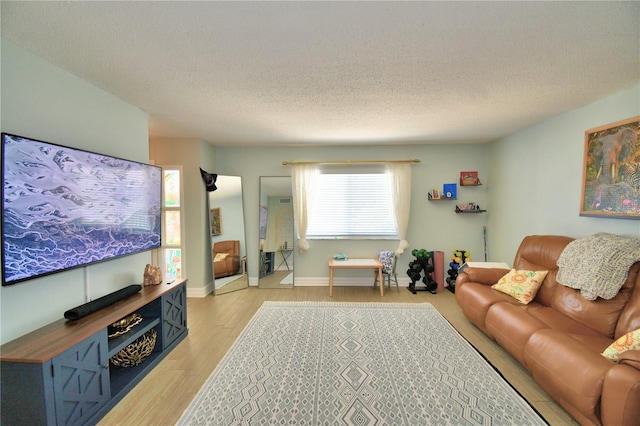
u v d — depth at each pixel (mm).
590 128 2596
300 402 1864
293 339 2719
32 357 1400
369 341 2678
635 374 1333
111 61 1786
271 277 4508
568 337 1811
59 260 1760
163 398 1912
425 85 2186
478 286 2965
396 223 4395
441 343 2635
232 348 2555
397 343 2637
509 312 2307
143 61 1792
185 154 3938
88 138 2090
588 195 2590
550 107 2697
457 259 4227
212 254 4137
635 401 1293
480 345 2607
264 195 4543
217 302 3775
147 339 2277
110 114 2307
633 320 1846
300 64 1847
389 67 1894
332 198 4547
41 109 1733
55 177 1729
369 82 2127
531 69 1928
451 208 4469
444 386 2021
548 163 3115
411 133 3691
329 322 3104
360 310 3457
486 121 3168
